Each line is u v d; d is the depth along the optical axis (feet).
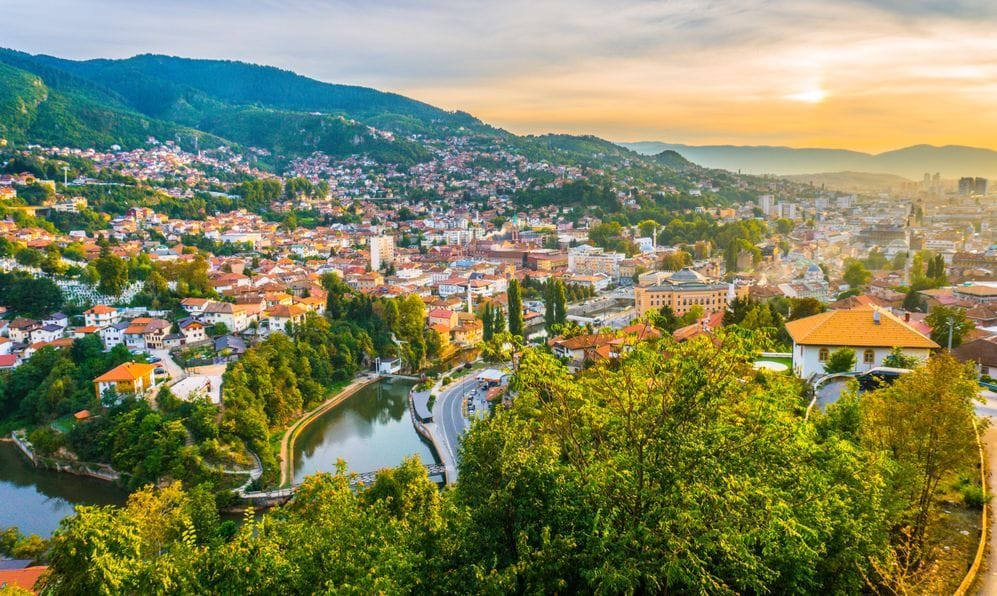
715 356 124.57
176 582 138.51
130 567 144.87
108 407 489.67
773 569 120.57
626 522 119.55
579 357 443.32
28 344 627.87
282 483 433.89
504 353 148.25
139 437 440.04
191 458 420.77
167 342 646.33
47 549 313.32
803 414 207.51
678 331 470.39
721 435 123.34
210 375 568.00
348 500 166.30
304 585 131.95
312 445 503.20
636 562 113.50
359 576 127.65
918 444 149.28
